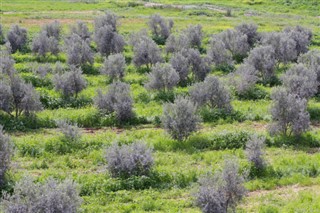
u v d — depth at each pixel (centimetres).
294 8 8369
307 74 3431
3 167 2050
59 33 5259
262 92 3462
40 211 1644
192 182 2095
